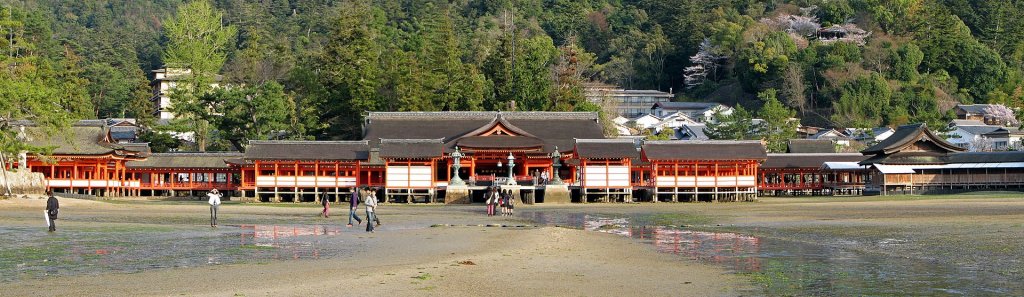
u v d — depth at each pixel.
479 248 33.78
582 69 180.62
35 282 24.00
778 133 139.62
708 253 32.72
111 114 169.00
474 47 176.00
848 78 181.25
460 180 82.25
